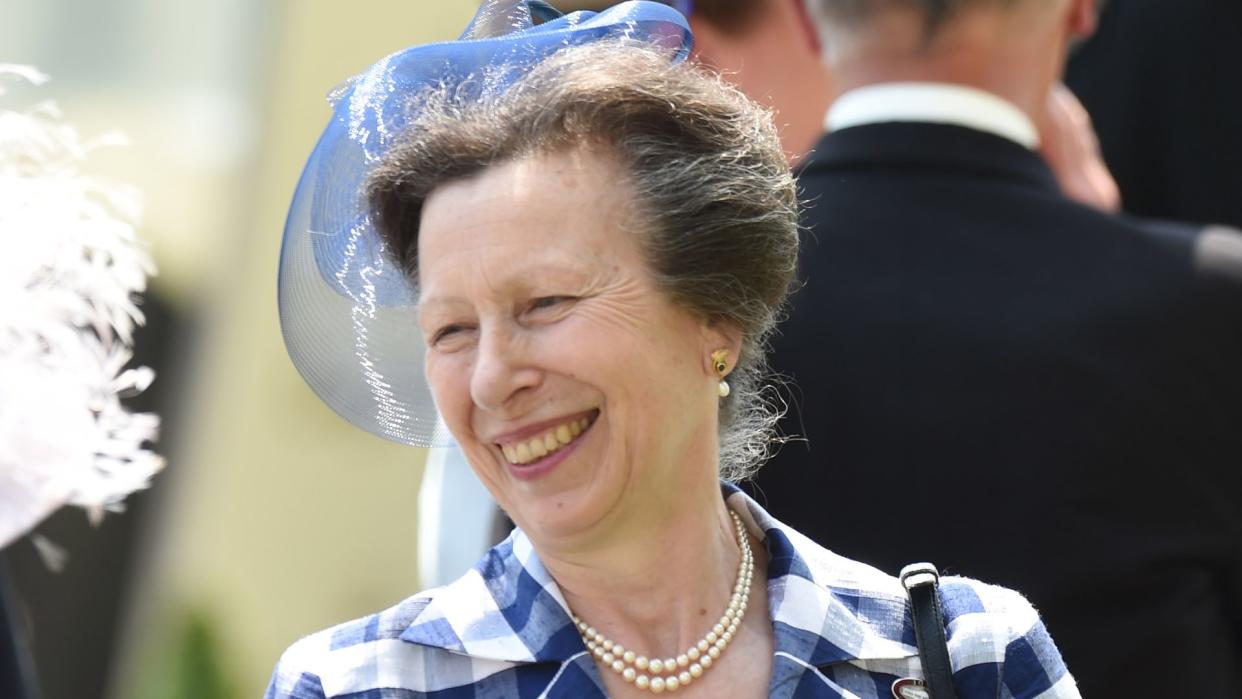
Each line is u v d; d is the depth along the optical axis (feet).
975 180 36.47
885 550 33.68
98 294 27.32
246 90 80.28
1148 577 33.50
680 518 25.40
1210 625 34.32
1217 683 34.30
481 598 25.80
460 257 23.89
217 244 80.02
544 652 25.05
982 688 26.03
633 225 24.02
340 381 27.50
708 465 25.64
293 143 78.95
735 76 39.11
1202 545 33.99
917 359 34.27
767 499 34.45
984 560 33.37
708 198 24.16
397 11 77.97
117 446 27.25
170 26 80.33
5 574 30.17
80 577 76.13
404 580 85.40
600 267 23.89
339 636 25.58
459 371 24.40
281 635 83.51
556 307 23.94
